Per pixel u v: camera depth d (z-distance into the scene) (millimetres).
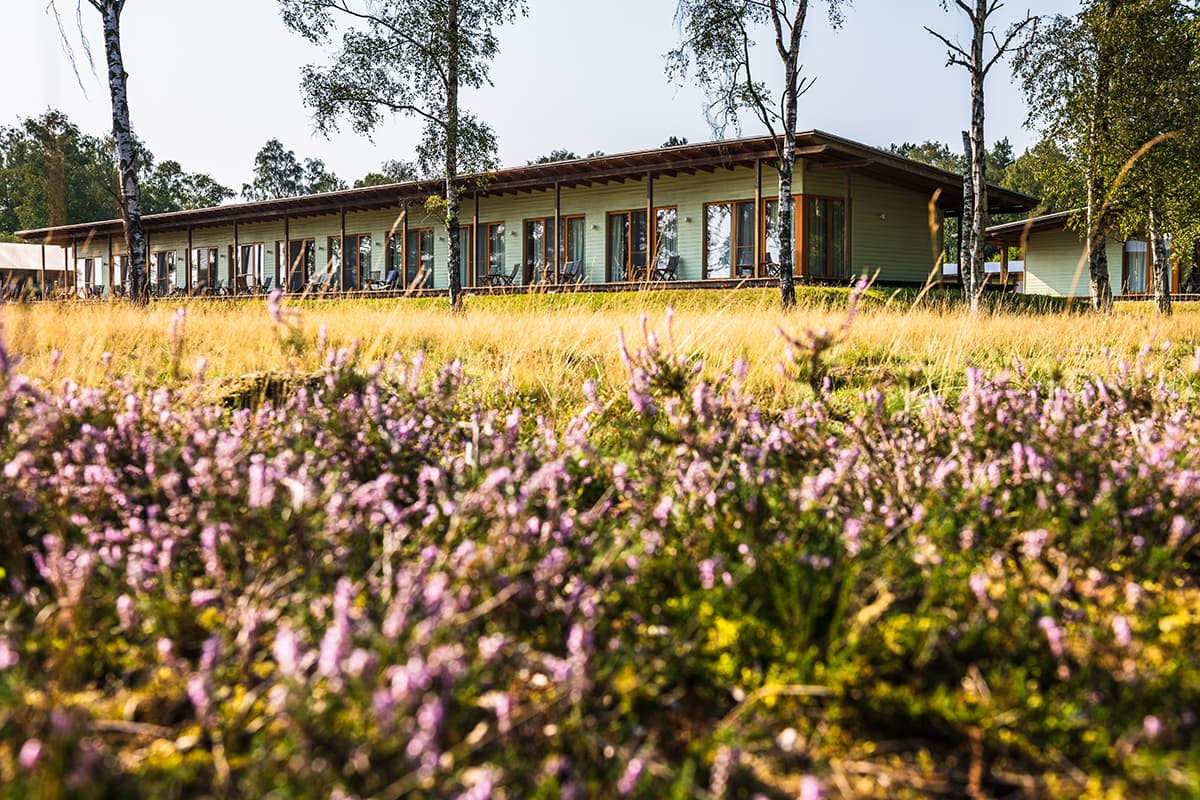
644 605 2689
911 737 2227
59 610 2496
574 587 2594
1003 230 32438
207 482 2805
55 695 2064
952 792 2027
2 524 2828
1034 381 6000
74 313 9672
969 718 2193
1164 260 20953
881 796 2006
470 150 18547
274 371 5609
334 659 1832
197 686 2012
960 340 8828
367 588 2621
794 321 9531
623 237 27109
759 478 3156
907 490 3299
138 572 2549
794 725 2244
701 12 17531
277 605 2473
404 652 2043
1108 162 19656
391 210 32156
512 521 2668
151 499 3275
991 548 3115
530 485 2756
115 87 16531
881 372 7035
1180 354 8617
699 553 2871
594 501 3637
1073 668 2379
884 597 2422
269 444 3686
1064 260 32281
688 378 3828
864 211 25234
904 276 26641
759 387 5801
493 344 8781
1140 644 2363
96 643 2475
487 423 3725
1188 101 19547
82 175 67500
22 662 2318
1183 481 3025
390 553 2666
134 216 16766
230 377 5465
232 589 2650
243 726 2113
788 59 17594
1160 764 1984
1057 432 3641
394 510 2795
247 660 2332
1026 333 9820
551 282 26016
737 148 22188
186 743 2070
